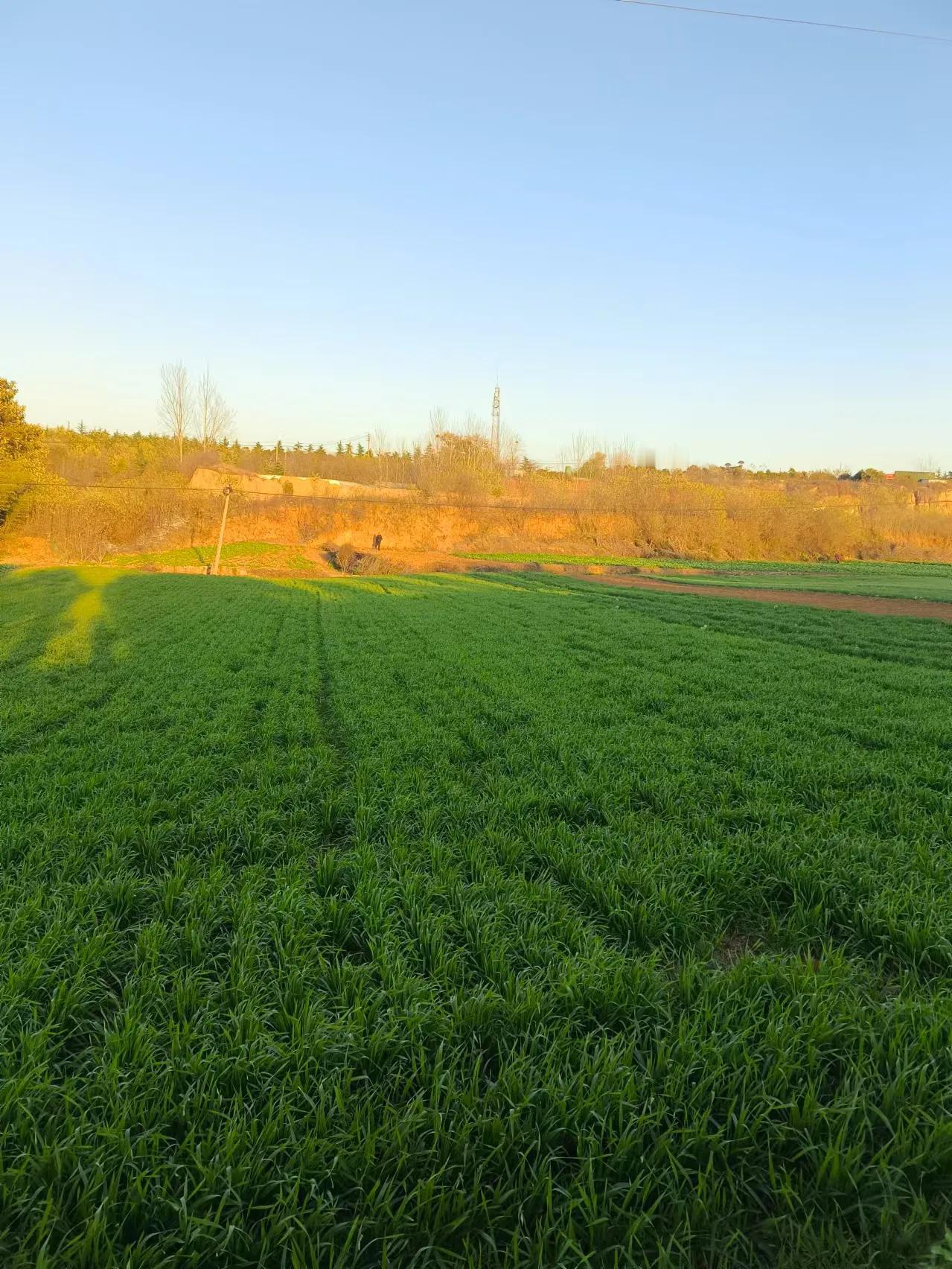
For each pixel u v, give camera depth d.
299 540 63.34
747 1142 3.18
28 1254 2.59
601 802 7.29
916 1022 3.90
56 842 6.22
